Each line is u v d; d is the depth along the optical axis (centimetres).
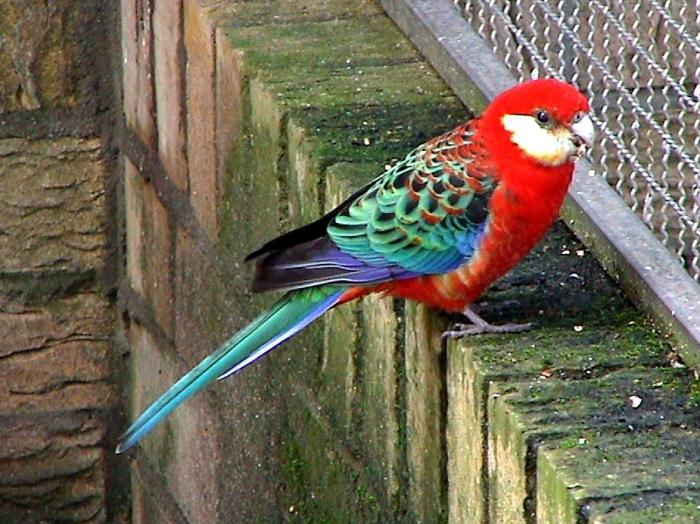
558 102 530
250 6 778
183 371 857
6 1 883
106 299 965
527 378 500
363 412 618
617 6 681
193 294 826
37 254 943
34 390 975
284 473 723
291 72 714
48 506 1002
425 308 560
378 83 709
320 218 591
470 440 516
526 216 542
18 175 922
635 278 553
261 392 745
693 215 611
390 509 600
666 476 436
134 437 587
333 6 786
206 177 781
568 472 439
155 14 830
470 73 680
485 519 506
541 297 567
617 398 484
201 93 777
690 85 664
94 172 933
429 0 743
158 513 947
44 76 902
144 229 904
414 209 550
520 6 711
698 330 506
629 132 660
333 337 643
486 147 545
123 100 912
